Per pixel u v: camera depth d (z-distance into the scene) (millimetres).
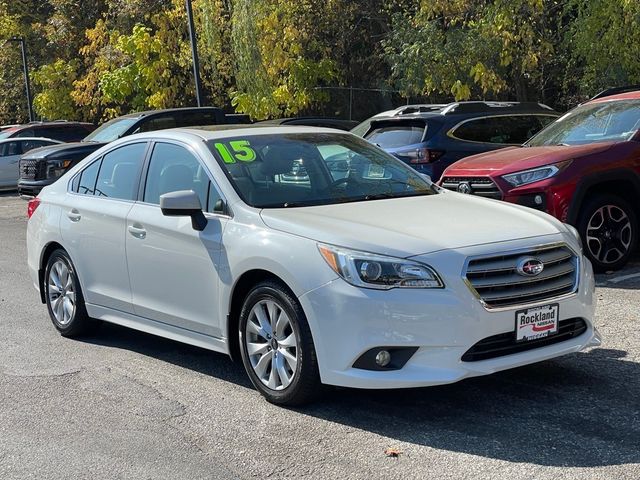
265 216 5422
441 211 5508
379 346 4699
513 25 16781
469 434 4734
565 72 18203
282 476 4320
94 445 4855
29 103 32531
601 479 4062
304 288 4934
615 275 8664
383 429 4879
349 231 5000
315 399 5195
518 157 8922
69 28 32500
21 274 10922
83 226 6934
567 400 5203
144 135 6781
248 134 6348
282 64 22453
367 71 23453
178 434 4965
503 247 4902
